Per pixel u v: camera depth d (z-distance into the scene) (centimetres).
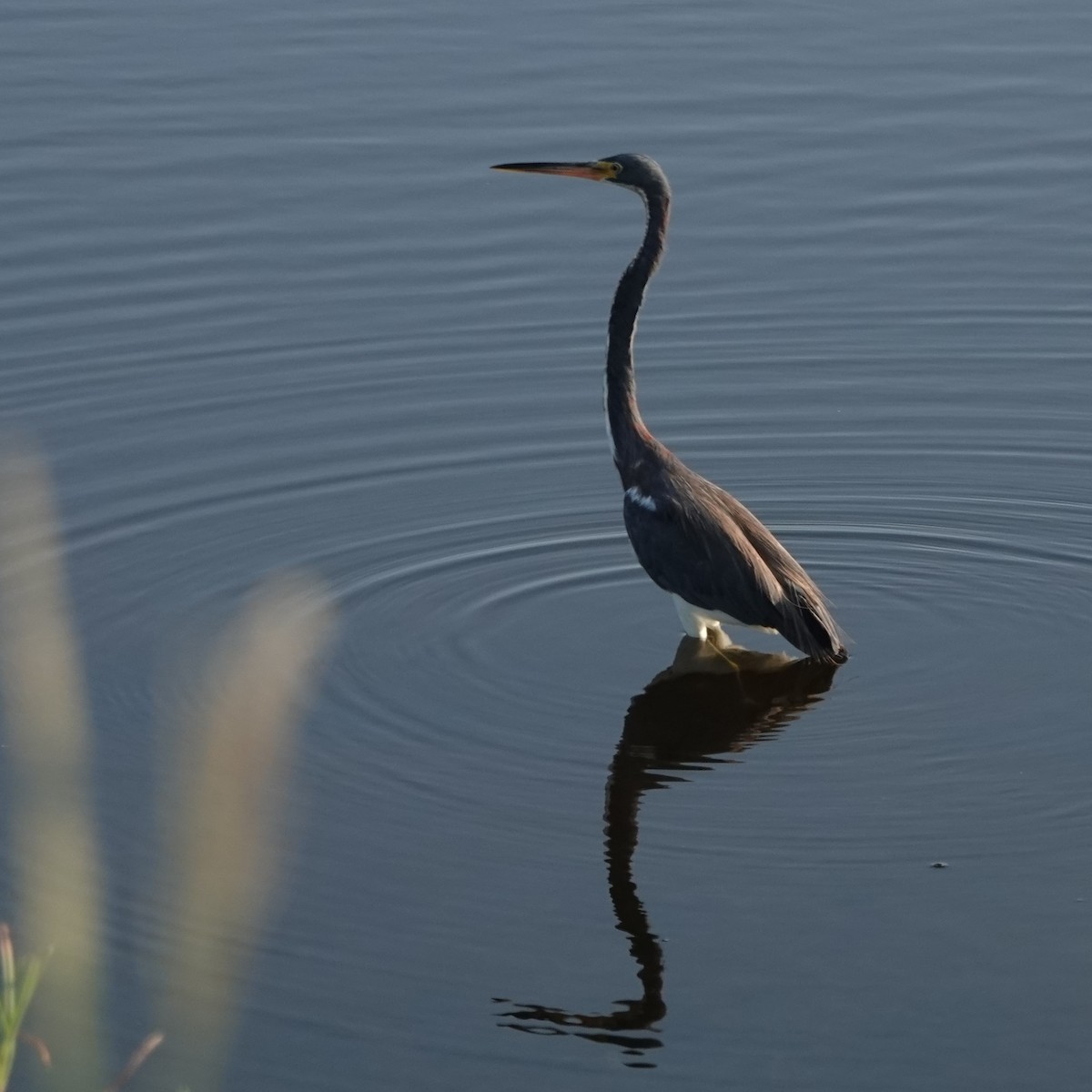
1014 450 1795
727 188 2286
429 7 2788
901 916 1059
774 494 1727
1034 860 1120
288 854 1122
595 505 1684
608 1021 966
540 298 2094
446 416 1866
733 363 1989
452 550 1594
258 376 1931
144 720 1291
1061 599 1496
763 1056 935
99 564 1548
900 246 2184
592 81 2525
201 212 2219
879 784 1216
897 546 1612
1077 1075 916
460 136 2375
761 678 1377
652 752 1259
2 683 1321
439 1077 923
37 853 1091
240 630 1420
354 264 2142
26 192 2244
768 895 1082
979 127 2408
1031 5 2777
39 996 993
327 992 990
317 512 1662
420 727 1288
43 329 1998
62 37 2662
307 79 2527
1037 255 2159
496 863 1116
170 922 1052
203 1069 932
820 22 2725
